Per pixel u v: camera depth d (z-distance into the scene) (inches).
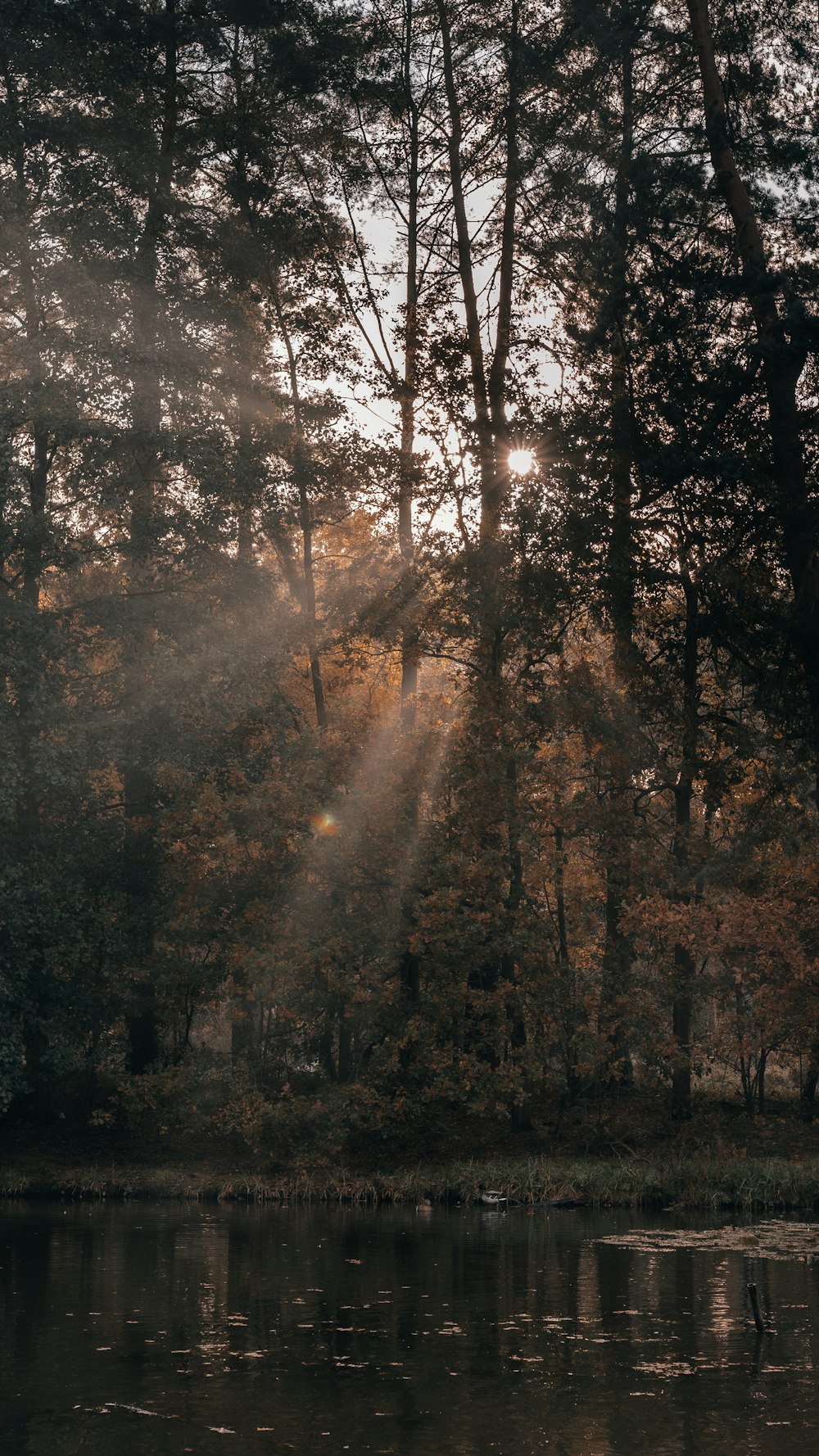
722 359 1059.9
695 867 1189.1
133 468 1208.8
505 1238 811.4
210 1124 1258.0
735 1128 1178.0
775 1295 617.3
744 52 1147.9
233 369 1248.8
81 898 1187.3
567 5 1261.1
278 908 1235.2
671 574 1173.7
